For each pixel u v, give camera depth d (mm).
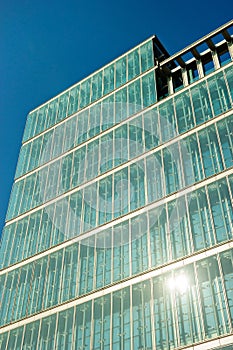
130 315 29156
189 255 29141
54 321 32719
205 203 31125
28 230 41688
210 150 34031
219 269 27266
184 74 43406
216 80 38562
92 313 31203
